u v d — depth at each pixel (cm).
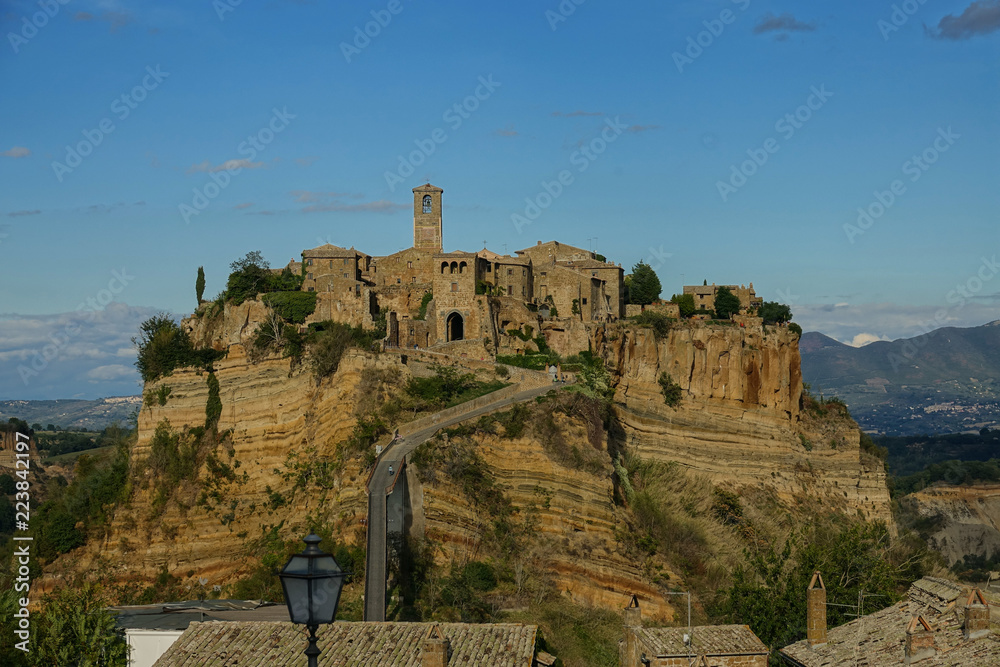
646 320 15875
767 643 7131
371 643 5541
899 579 9031
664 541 11256
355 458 11200
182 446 13762
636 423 14912
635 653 5531
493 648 5425
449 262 14450
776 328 17175
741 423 16300
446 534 9550
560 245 17138
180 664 5469
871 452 18462
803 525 14588
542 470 10769
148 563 12938
